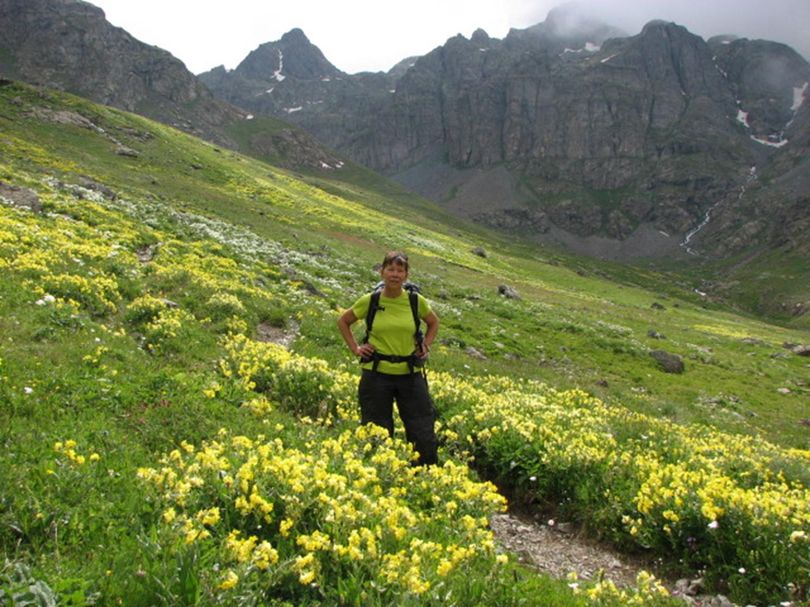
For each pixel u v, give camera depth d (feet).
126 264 63.67
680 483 25.63
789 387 110.42
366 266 152.05
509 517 27.81
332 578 15.46
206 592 13.14
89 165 195.00
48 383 27.84
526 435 31.01
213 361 40.37
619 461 29.60
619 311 211.41
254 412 30.78
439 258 235.40
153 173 227.81
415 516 20.08
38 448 20.51
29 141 209.87
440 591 15.44
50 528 15.43
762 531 22.52
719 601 21.24
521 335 103.71
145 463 21.54
